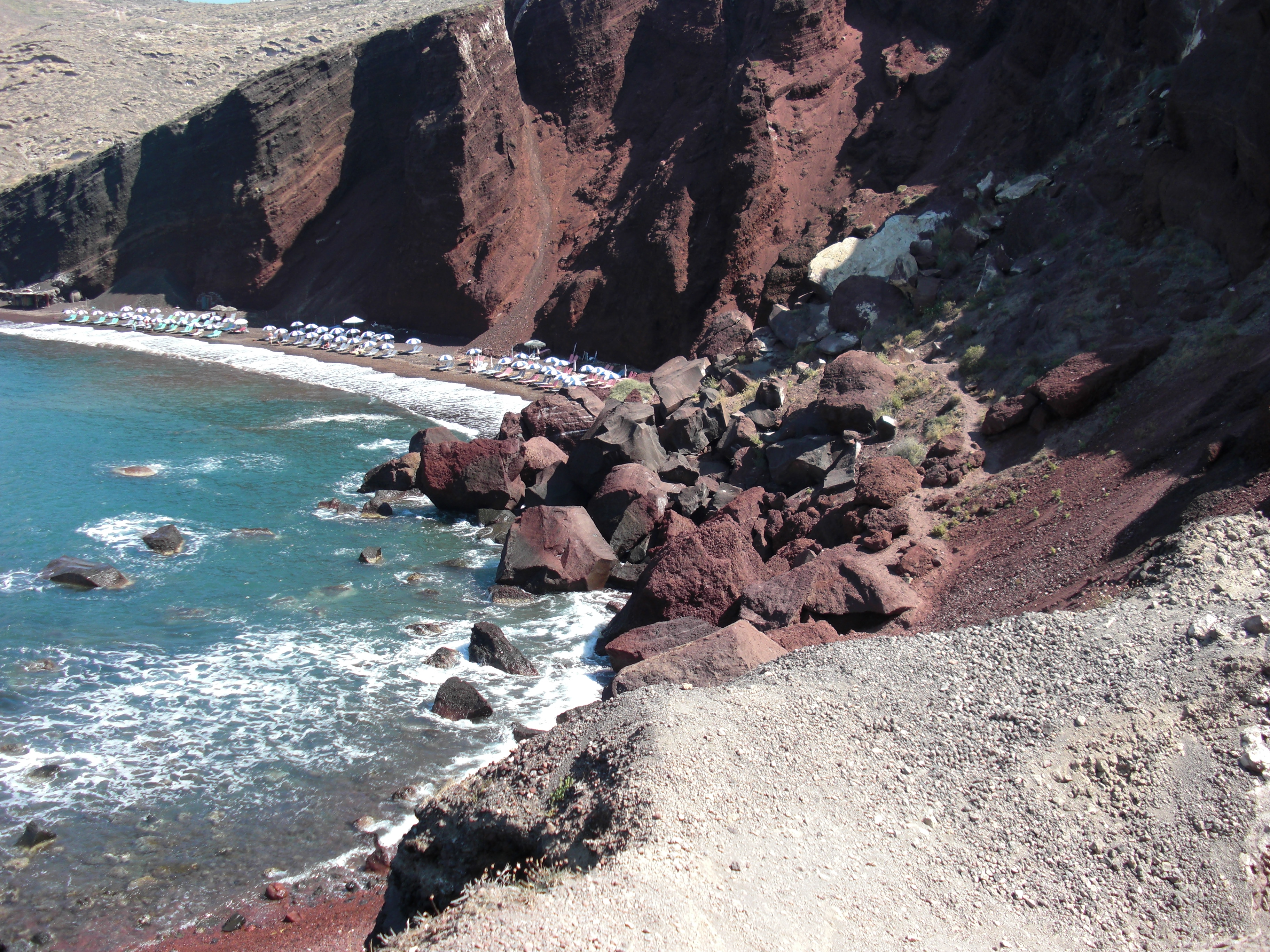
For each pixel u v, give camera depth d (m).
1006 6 36.94
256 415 38.69
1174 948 6.06
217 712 14.75
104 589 19.86
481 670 16.39
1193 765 7.32
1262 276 16.67
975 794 7.73
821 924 6.14
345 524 25.08
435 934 5.88
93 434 34.25
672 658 12.55
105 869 11.04
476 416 38.66
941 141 36.22
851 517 17.89
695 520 22.36
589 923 5.73
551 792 7.96
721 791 7.55
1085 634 9.45
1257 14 18.52
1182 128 20.20
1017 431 18.48
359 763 13.30
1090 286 20.89
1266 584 9.49
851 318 27.22
